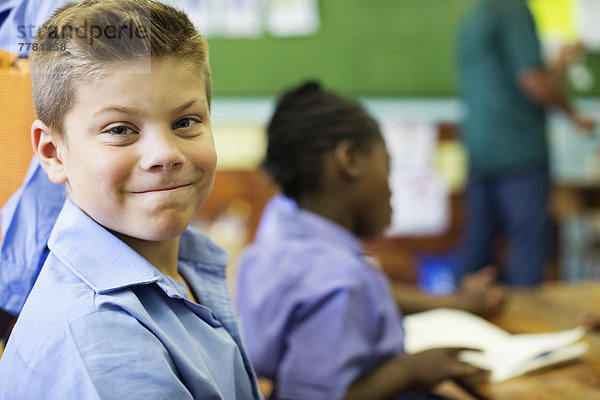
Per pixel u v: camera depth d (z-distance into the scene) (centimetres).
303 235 96
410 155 300
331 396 82
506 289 149
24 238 53
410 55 297
